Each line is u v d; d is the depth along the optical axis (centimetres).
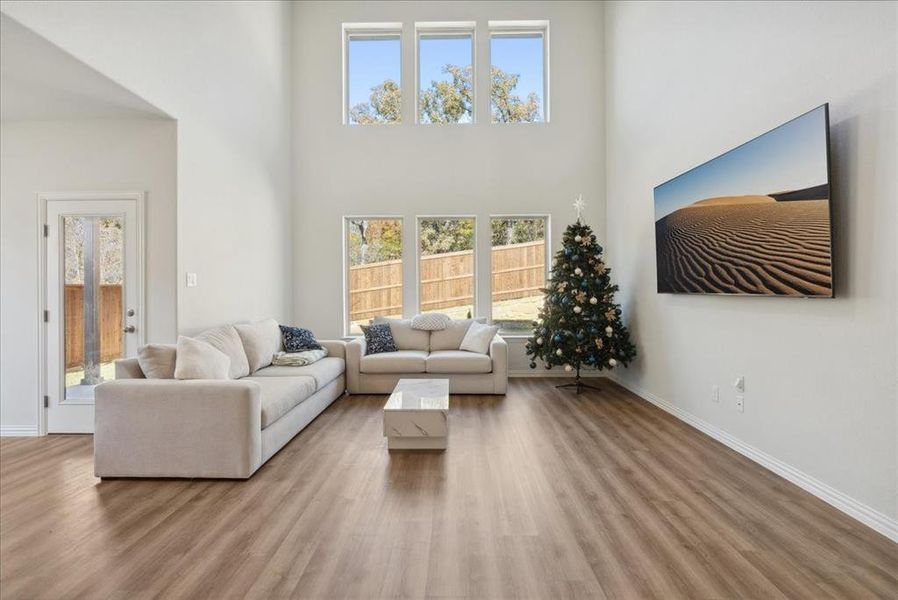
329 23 627
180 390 283
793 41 265
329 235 629
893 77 207
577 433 374
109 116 371
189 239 394
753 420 308
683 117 395
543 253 639
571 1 620
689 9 382
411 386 406
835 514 234
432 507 247
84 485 278
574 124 623
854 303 228
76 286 384
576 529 223
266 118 548
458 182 627
